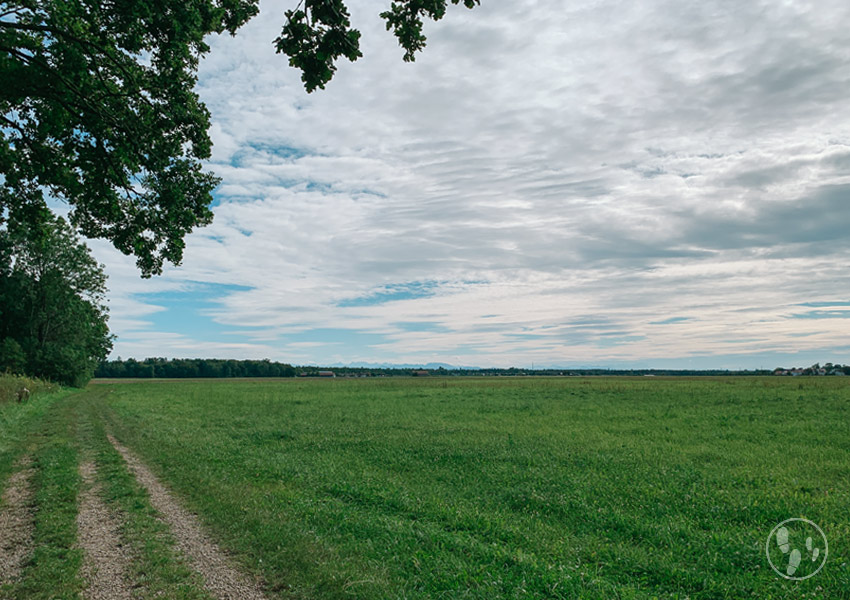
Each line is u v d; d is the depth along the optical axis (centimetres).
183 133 1218
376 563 679
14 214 1288
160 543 758
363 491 1054
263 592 601
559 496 979
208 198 1291
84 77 1075
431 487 1094
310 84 889
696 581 606
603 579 623
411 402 3522
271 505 955
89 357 7388
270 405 3384
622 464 1284
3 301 6003
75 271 6431
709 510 888
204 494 1047
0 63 966
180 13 1041
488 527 814
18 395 3017
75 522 866
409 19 891
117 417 2642
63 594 591
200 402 3741
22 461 1412
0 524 868
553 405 3048
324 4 844
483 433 1883
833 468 1209
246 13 1168
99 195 1224
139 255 1285
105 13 1067
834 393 3622
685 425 2041
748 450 1473
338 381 9275
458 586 598
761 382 6006
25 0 1030
